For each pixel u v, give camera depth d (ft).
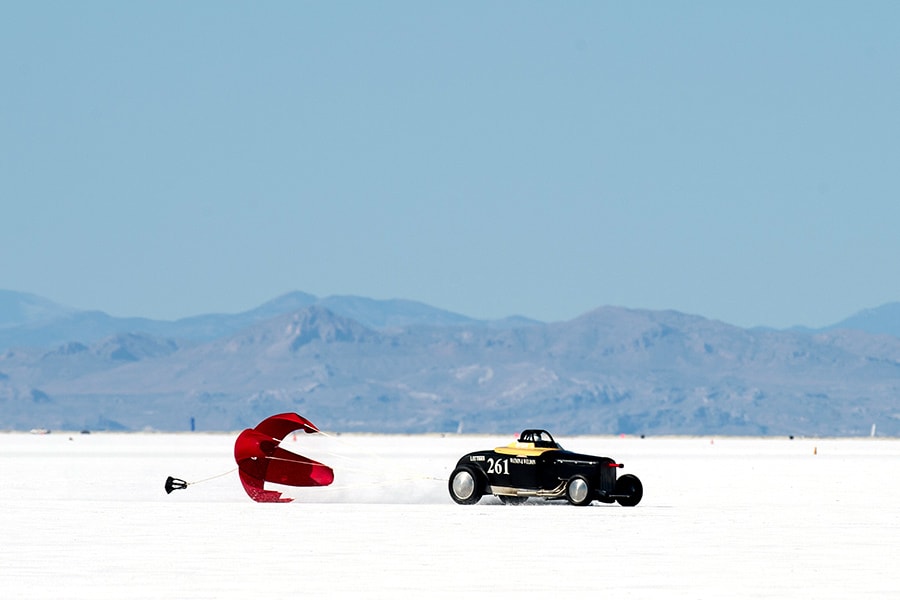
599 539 224.74
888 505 317.83
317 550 207.10
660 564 192.65
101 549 207.51
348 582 173.58
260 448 314.76
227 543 216.33
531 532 235.40
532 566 189.67
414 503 314.14
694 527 249.14
